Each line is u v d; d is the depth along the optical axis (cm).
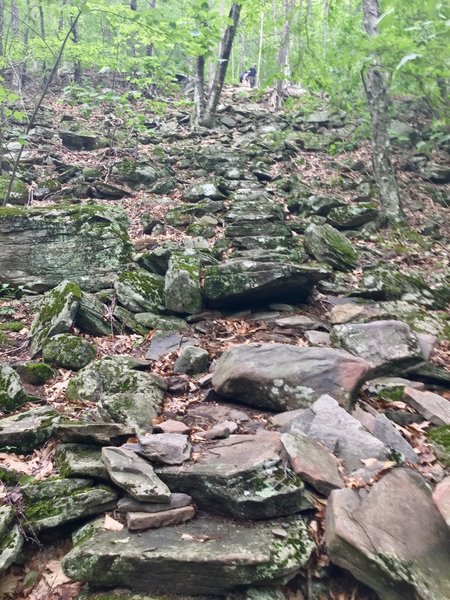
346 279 666
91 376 427
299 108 1462
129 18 824
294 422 358
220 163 1078
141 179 973
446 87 1018
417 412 407
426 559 258
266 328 545
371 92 906
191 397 422
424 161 1099
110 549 263
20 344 510
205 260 643
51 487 307
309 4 1714
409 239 823
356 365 397
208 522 288
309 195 930
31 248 629
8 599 273
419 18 630
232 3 1316
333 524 266
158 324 546
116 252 637
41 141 1126
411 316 587
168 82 1181
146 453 321
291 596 262
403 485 294
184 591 259
